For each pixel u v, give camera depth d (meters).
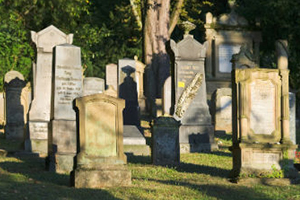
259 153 13.07
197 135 20.94
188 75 21.69
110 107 11.75
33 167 14.70
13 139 24.22
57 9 38.78
